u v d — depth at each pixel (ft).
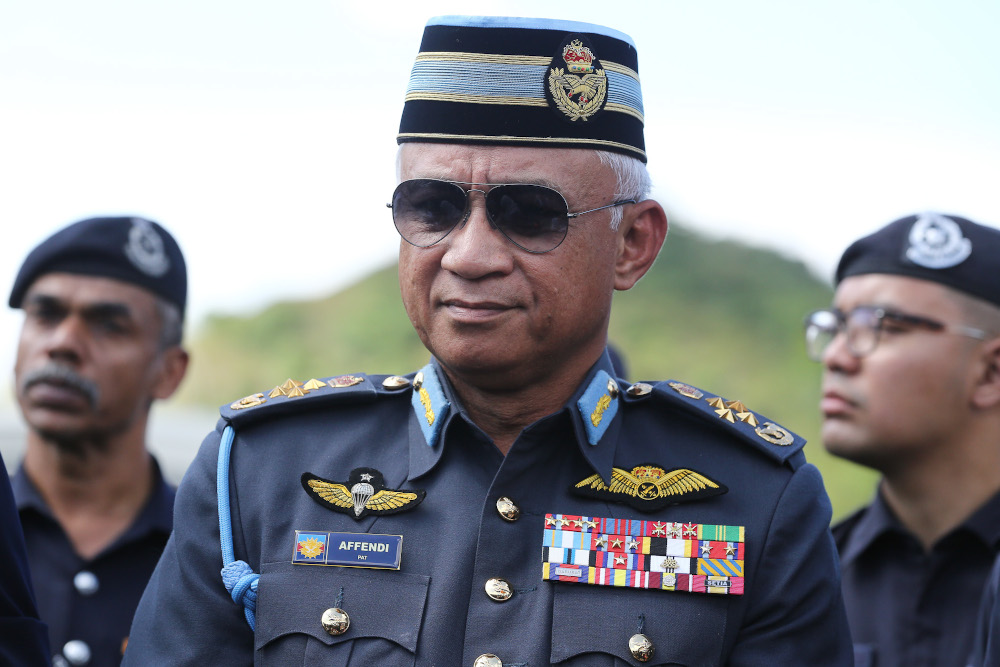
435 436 18.88
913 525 28.53
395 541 18.20
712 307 111.04
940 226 28.48
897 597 28.30
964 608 27.50
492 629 17.69
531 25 18.34
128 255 30.83
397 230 18.37
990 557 27.55
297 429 19.56
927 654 27.55
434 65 18.42
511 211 17.92
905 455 28.22
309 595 17.92
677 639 17.62
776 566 18.26
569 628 17.67
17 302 31.12
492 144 18.01
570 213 18.15
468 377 18.49
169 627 18.33
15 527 19.34
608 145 18.61
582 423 18.90
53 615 28.40
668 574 18.03
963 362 27.89
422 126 18.34
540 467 18.79
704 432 19.57
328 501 18.53
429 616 17.70
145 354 30.91
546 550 18.17
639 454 19.26
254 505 18.78
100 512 29.94
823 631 18.29
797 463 19.21
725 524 18.40
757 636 18.01
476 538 18.25
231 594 18.25
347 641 17.61
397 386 19.98
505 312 17.92
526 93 18.11
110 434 29.99
